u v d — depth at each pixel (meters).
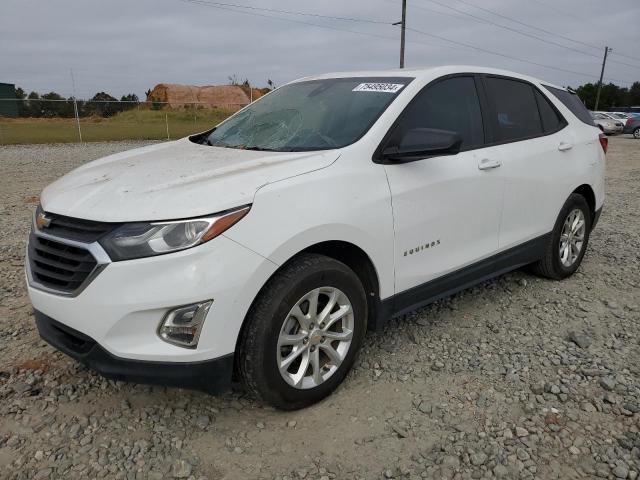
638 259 5.58
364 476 2.52
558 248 4.72
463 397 3.11
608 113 29.81
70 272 2.66
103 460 2.59
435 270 3.53
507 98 4.24
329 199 2.87
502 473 2.52
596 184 5.02
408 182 3.26
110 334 2.50
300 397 2.91
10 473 2.50
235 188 2.65
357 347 3.16
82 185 3.00
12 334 3.79
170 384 2.57
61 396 3.08
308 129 3.50
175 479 2.49
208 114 29.03
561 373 3.35
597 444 2.71
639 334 3.89
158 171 3.02
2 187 9.73
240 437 2.77
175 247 2.46
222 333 2.56
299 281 2.75
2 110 25.41
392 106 3.38
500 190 3.91
